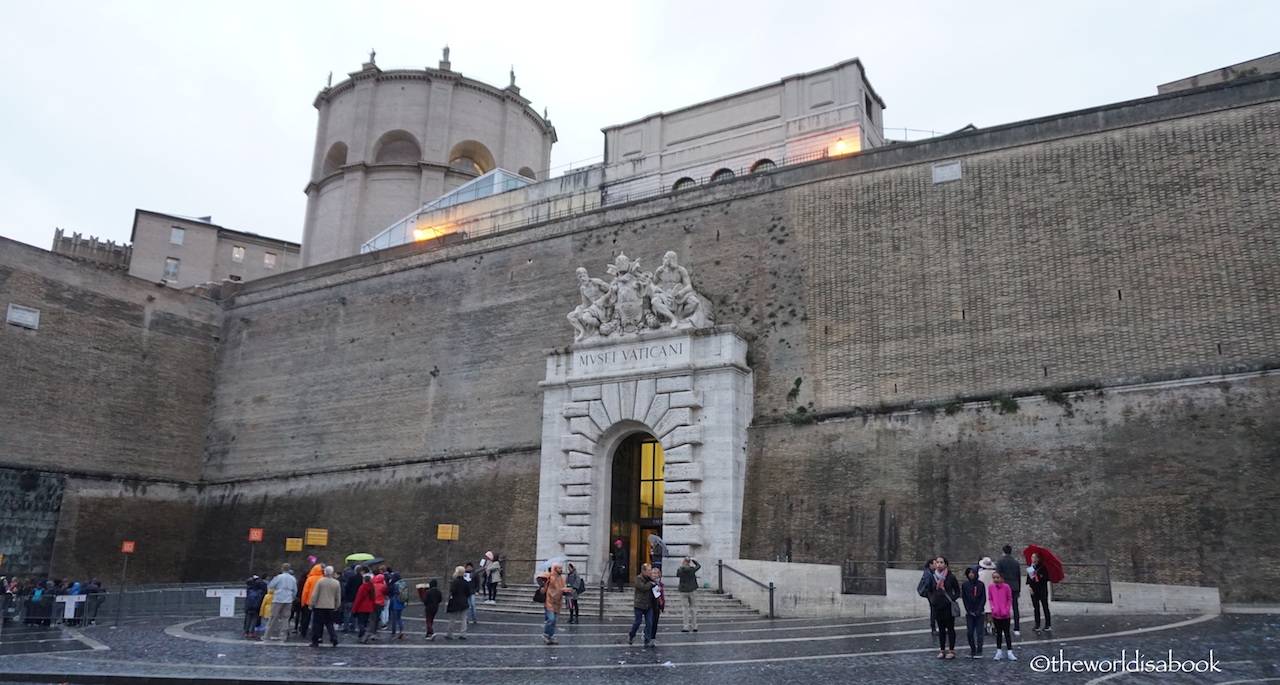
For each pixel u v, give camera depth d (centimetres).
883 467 3055
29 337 4422
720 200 3747
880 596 2639
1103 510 2681
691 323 3416
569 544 3416
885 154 3438
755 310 3506
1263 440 2528
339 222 6256
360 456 4372
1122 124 3028
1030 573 2097
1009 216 3134
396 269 4591
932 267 3216
